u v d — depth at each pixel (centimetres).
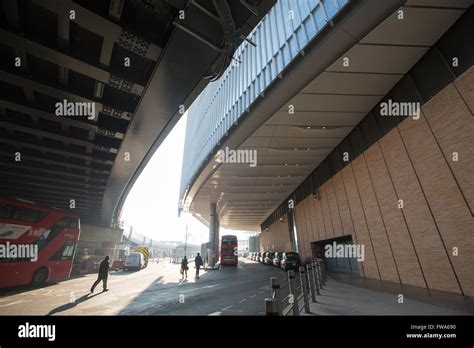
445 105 887
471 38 793
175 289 1290
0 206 1198
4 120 1189
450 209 870
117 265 2981
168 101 1122
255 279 1700
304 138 1658
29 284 1372
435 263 930
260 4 775
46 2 690
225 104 1925
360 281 1252
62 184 2078
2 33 763
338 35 931
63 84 1021
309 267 904
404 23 847
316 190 2153
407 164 1074
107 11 757
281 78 1204
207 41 825
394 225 1158
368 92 1202
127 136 1360
